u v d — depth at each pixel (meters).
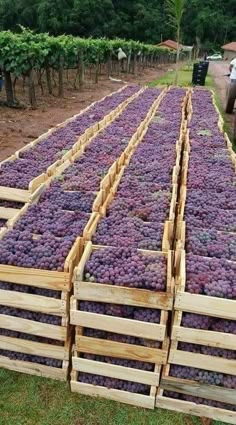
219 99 17.09
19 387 3.25
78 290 2.93
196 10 75.31
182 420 3.04
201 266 3.12
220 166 5.78
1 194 4.61
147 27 67.56
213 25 76.56
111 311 2.98
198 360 2.90
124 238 3.53
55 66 17.30
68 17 60.00
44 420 3.01
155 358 2.97
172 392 3.09
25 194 4.54
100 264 3.11
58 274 2.97
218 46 78.19
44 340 3.24
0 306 3.23
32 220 3.87
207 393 2.98
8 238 3.46
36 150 6.09
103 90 19.88
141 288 2.91
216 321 2.88
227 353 2.89
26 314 3.18
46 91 17.70
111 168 5.24
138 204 4.32
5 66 12.97
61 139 6.77
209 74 31.89
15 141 9.59
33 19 62.88
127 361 3.09
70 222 3.89
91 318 2.98
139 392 3.14
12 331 3.28
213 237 3.69
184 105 10.87
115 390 3.14
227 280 3.00
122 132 7.47
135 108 9.99
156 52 46.75
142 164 5.72
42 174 4.84
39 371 3.32
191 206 4.30
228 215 4.19
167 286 2.80
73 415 3.05
